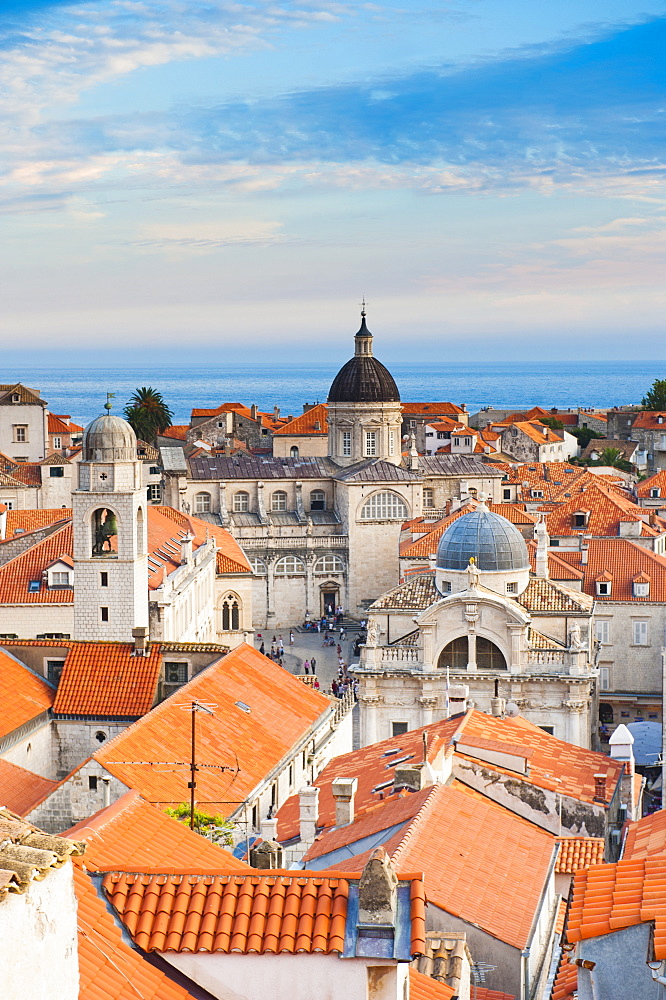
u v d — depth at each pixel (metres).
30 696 86.81
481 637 119.00
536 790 65.06
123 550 112.56
